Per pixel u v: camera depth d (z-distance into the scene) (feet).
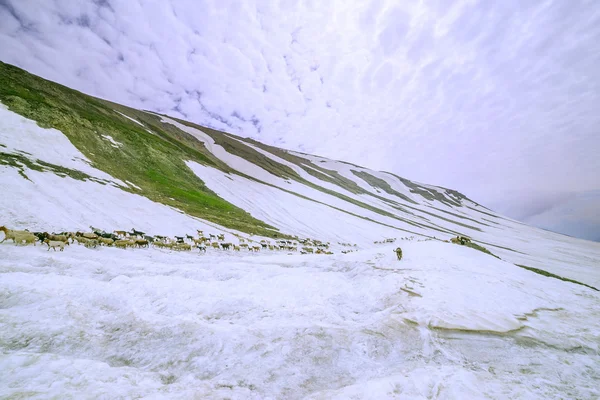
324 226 222.69
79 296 37.58
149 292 42.22
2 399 16.47
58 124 153.99
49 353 24.17
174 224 127.85
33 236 65.36
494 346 27.58
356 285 49.62
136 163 179.01
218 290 44.45
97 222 100.12
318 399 19.83
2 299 33.06
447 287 43.27
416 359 25.75
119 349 27.35
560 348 27.45
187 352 26.61
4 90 152.15
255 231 163.43
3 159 103.40
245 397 20.49
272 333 29.37
